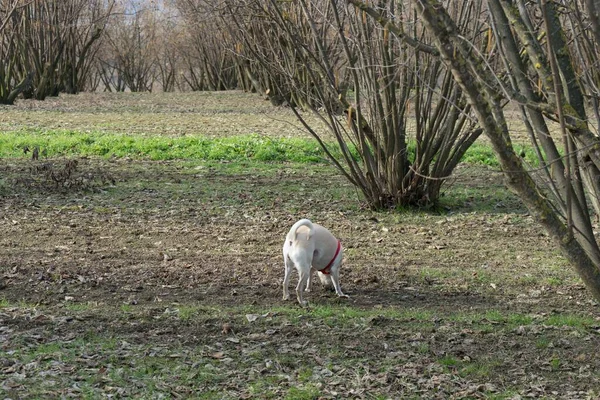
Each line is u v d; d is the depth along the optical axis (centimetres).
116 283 1019
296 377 728
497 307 970
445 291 1030
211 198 1569
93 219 1373
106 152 2089
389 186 1491
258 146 2119
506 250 1244
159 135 2467
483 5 1337
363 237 1307
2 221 1330
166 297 970
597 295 660
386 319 895
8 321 841
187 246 1218
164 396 670
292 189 1672
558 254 1224
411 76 1421
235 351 788
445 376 738
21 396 642
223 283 1034
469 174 1889
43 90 3975
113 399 656
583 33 694
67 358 740
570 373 756
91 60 5275
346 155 1475
